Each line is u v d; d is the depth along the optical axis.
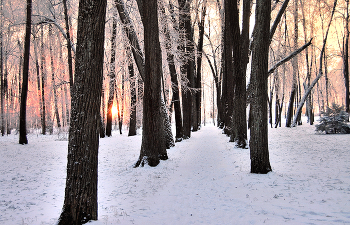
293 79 26.45
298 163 8.58
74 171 4.21
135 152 13.69
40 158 12.00
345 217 3.93
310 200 4.89
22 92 17.47
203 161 10.26
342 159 8.62
